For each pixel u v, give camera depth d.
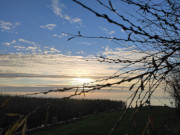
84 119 13.95
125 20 0.89
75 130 8.59
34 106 11.09
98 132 7.56
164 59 0.85
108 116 12.37
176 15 1.18
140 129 4.82
